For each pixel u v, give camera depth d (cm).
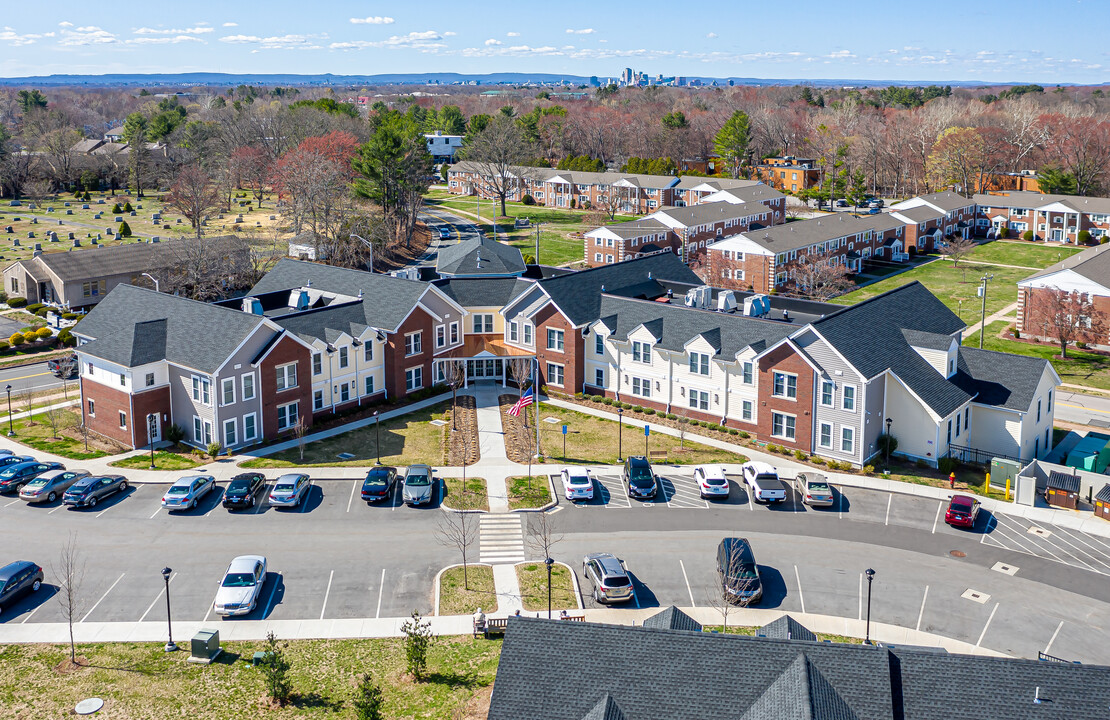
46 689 3681
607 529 5238
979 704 2814
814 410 6297
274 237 14375
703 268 13100
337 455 6312
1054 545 5069
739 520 5356
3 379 8369
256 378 6419
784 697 2738
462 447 6494
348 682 3766
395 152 14700
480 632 4141
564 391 7731
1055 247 15875
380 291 7719
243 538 5069
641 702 2833
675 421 7069
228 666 3878
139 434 6425
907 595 4512
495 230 16888
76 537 5050
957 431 6375
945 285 12750
